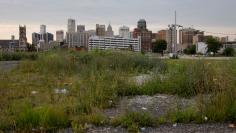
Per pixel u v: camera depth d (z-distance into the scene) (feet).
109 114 31.76
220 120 28.78
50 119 27.63
